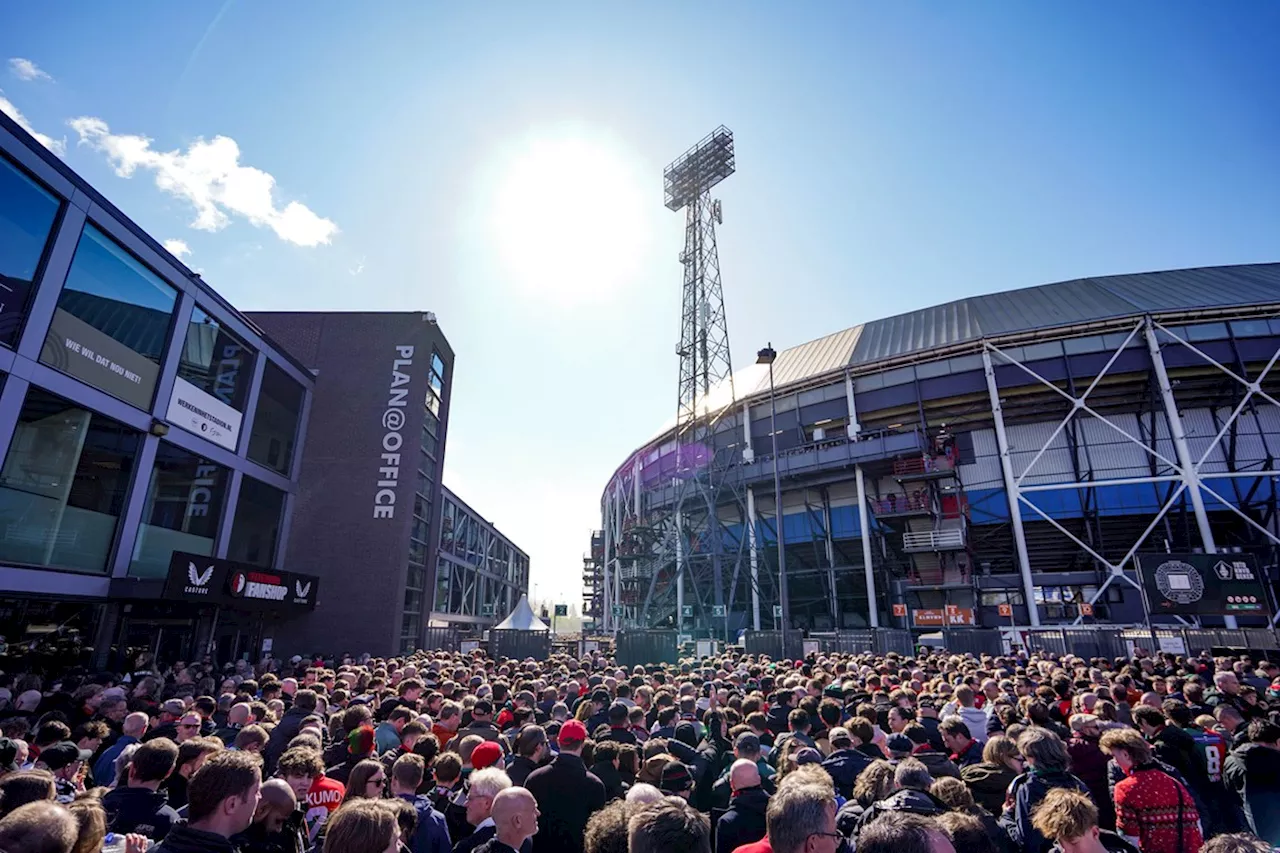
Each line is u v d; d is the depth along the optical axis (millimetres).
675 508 58312
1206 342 44594
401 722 8250
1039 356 47344
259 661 27844
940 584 44656
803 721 8281
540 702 11766
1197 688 10039
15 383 16797
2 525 16766
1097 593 42062
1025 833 4840
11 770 5484
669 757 6281
